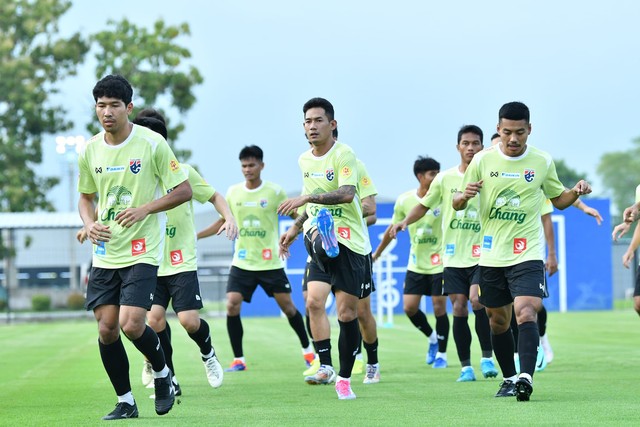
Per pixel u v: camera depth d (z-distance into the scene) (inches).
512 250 796.0
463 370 1002.7
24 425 695.1
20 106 3860.7
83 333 2137.1
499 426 634.2
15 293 3496.6
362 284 852.0
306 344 1246.9
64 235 4729.3
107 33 3700.8
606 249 2716.5
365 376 1021.8
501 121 794.8
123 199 703.1
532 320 775.7
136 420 699.4
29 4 3966.5
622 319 2324.1
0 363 1338.6
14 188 3814.0
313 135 866.1
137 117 896.9
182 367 1238.9
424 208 1079.0
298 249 2596.0
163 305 940.0
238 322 1201.4
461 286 1051.9
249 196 1232.8
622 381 965.2
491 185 801.6
